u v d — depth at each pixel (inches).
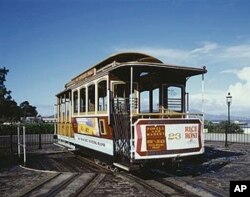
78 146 613.0
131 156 376.8
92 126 496.7
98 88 466.9
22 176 443.5
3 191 350.0
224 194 332.2
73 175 444.8
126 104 431.8
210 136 1088.8
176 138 403.2
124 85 434.0
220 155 684.1
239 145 916.6
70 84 684.7
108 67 452.1
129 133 389.4
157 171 471.8
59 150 810.2
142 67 407.8
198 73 448.1
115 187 362.6
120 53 455.2
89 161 605.9
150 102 443.2
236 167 515.2
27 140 1066.7
